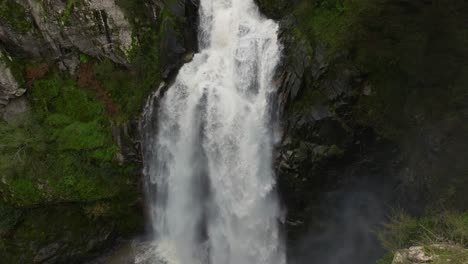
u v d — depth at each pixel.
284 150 14.78
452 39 12.14
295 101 14.68
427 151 13.07
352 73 13.58
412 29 12.68
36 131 17.38
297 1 16.36
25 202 16.83
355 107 13.67
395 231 12.80
